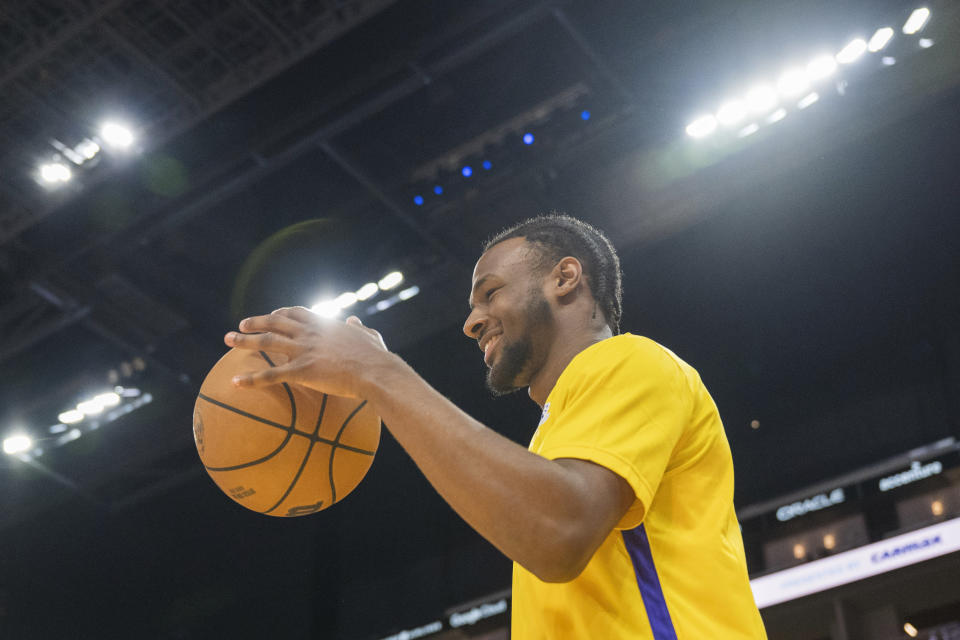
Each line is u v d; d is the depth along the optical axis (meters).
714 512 1.42
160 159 7.39
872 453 8.07
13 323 8.47
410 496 10.46
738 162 7.37
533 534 1.19
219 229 8.14
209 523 11.34
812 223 8.41
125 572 11.50
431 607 9.62
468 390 9.73
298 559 10.87
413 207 7.70
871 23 6.59
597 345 1.48
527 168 7.45
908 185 8.05
